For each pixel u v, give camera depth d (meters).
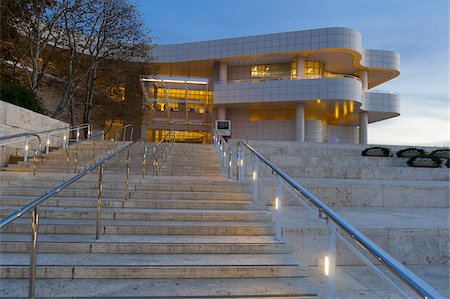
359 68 38.69
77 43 24.00
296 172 12.29
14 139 12.00
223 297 3.47
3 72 20.81
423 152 16.73
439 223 6.17
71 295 3.42
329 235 3.33
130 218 5.80
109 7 22.28
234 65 38.47
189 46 37.03
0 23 18.31
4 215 5.90
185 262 4.20
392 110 38.00
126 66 27.09
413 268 5.44
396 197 8.80
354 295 4.05
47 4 19.78
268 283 3.88
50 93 27.61
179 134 44.31
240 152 8.76
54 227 5.20
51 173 9.92
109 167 11.67
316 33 33.19
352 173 12.48
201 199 7.12
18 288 3.56
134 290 3.58
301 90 32.75
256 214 5.93
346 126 40.62
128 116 29.56
